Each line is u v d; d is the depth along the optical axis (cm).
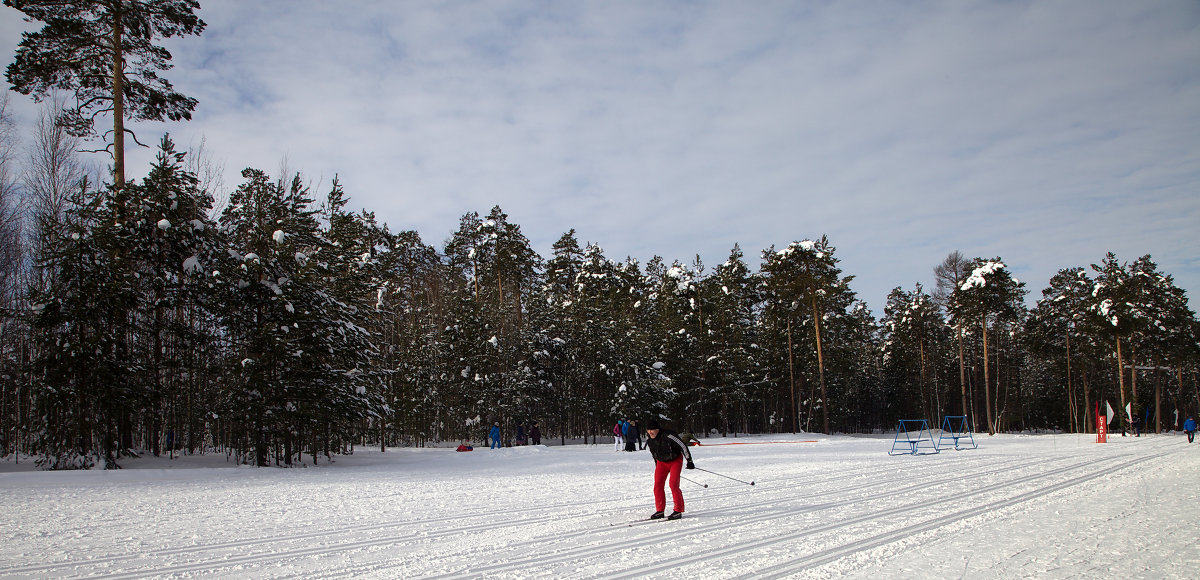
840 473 1705
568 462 2458
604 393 4828
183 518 1037
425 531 903
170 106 2556
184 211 2425
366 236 4466
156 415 2438
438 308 5425
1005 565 655
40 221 2453
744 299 6338
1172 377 7262
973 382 7875
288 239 2503
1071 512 980
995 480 1463
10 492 1434
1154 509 995
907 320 6775
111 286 2175
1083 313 5447
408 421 4441
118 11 2359
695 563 685
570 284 5903
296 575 658
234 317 2433
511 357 4381
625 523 946
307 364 2462
